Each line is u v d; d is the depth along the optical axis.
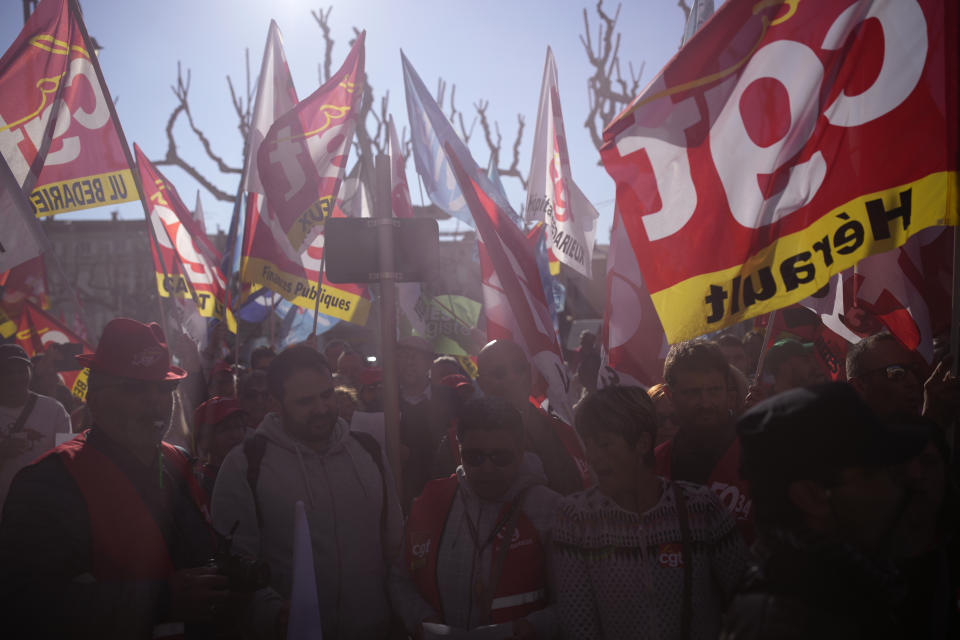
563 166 5.91
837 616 1.11
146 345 2.26
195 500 2.42
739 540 2.09
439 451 3.45
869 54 2.96
